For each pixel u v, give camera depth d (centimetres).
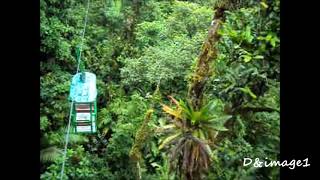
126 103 733
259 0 304
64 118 717
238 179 296
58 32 771
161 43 888
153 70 752
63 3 821
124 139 671
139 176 573
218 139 326
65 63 809
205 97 358
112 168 678
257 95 299
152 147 562
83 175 638
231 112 312
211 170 319
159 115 667
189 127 316
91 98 606
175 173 327
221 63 329
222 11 376
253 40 302
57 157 626
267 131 300
